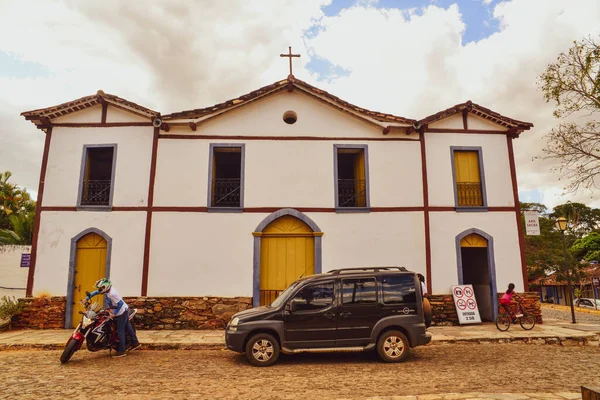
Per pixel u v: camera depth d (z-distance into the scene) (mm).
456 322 11219
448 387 5484
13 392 5262
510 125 12266
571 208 35469
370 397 4883
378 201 11742
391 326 7285
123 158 11523
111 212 11242
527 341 9312
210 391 5340
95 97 11531
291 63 12273
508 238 11844
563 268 30531
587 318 15008
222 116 11898
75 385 5613
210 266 11109
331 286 7309
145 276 10938
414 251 11539
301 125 12008
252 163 11711
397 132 12117
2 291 12633
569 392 5137
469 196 12117
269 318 7090
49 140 11633
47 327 10602
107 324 7668
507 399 4746
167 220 11258
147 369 6691
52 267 10930
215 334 9891
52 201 11273
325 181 11758
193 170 11562
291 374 6336
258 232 11305
